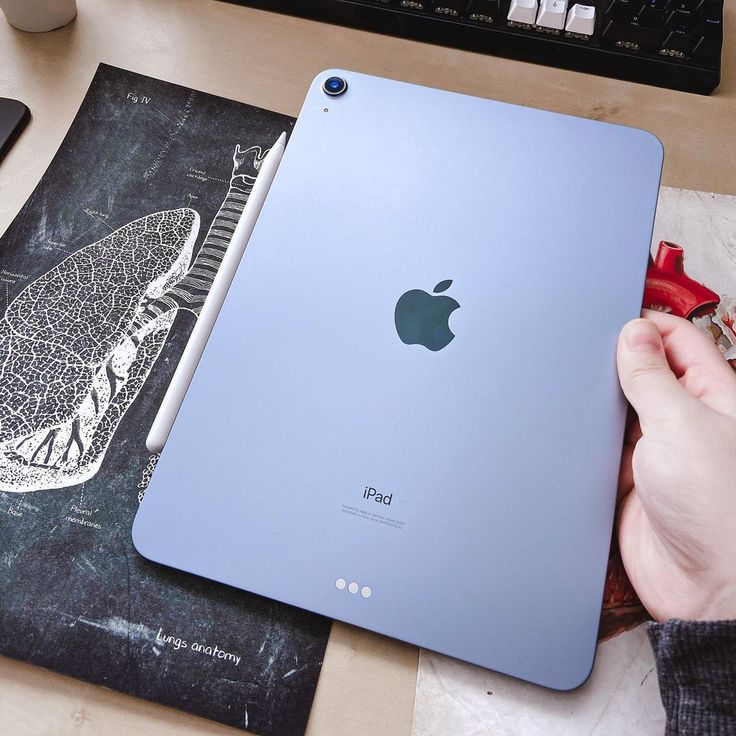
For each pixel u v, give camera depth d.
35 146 0.69
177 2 0.77
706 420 0.50
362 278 0.59
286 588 0.50
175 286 0.63
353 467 0.53
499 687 0.50
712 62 0.72
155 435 0.55
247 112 0.71
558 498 0.52
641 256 0.59
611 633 0.52
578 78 0.74
